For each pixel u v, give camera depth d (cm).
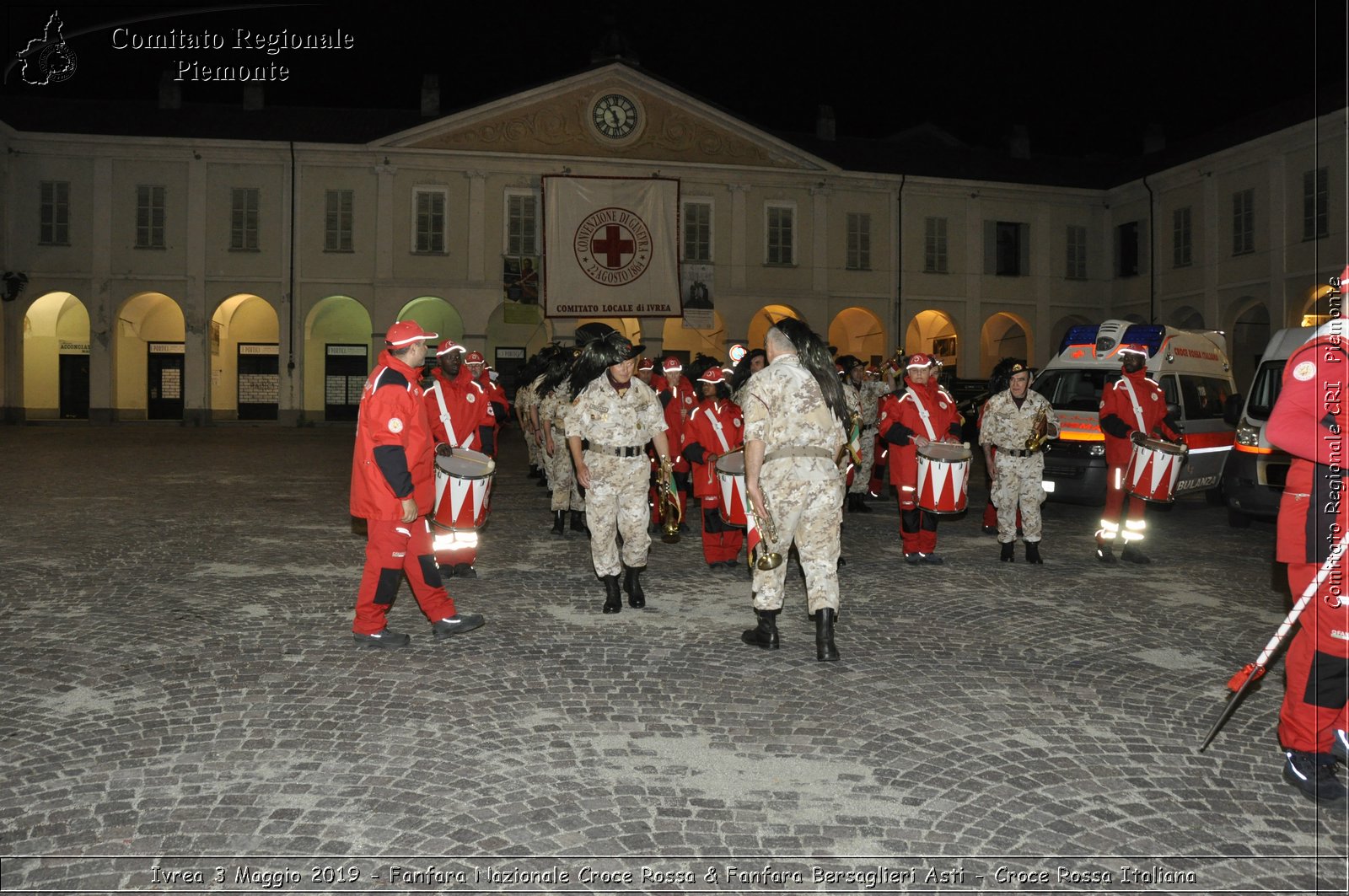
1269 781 426
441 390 852
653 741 466
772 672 580
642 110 3569
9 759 436
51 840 363
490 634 662
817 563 603
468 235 3516
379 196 3497
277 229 3500
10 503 1298
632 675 570
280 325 3506
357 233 3516
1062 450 1289
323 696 526
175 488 1522
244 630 663
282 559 934
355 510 627
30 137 3366
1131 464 934
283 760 438
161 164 3456
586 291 3425
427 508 650
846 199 3753
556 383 1099
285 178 3494
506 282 3509
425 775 424
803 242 3716
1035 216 3906
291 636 651
